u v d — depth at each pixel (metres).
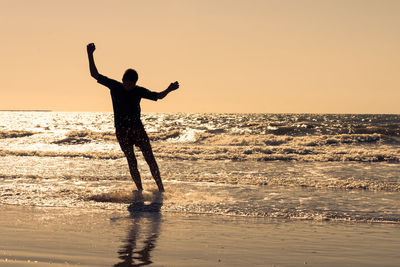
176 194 6.85
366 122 62.44
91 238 4.03
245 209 5.80
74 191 7.01
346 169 11.44
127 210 5.62
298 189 7.74
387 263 3.32
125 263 3.18
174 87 6.38
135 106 6.45
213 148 17.23
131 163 6.87
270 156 14.33
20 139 24.06
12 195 6.64
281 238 4.19
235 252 3.60
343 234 4.42
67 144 21.81
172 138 25.91
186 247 3.75
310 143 21.88
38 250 3.52
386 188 7.85
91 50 6.09
